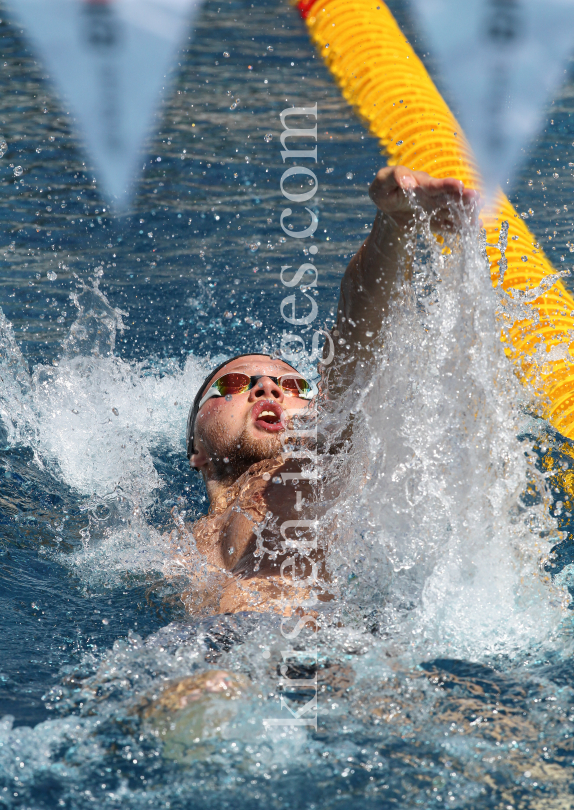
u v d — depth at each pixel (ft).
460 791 19.47
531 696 23.04
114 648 26.58
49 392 49.16
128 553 34.99
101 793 19.61
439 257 26.55
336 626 27.04
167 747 20.99
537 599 27.81
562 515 34.73
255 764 20.39
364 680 23.82
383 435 30.53
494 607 27.45
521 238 53.98
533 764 20.35
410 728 21.70
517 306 37.04
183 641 26.32
